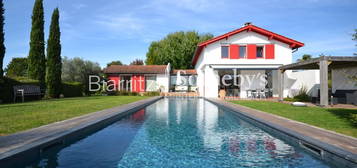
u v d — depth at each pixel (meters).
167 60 37.22
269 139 5.70
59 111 8.70
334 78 16.50
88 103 12.69
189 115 9.96
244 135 6.14
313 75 15.81
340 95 14.00
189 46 36.47
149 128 7.06
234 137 5.91
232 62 20.05
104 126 7.09
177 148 4.93
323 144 4.09
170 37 38.66
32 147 3.84
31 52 18.16
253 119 7.57
